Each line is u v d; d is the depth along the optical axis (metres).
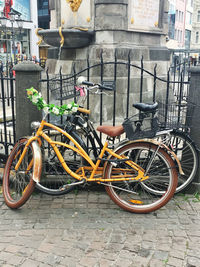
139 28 6.48
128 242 2.83
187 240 2.86
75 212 3.36
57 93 3.96
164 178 3.55
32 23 26.59
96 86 3.31
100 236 2.93
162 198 3.33
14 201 3.42
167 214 3.32
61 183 3.81
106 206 3.49
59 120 3.92
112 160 3.23
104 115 5.99
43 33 6.57
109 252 2.69
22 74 3.56
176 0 38.41
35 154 3.21
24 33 26.19
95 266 2.51
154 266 2.51
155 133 3.20
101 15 6.04
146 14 6.65
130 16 6.19
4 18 15.20
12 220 3.21
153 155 3.28
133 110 6.23
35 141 3.32
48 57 7.88
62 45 6.20
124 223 3.15
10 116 6.18
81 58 6.52
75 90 3.66
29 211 3.39
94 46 6.23
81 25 6.44
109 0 5.94
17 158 3.62
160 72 7.05
